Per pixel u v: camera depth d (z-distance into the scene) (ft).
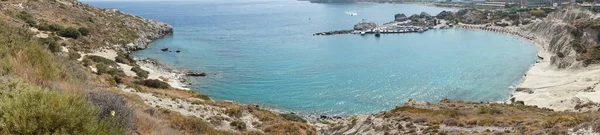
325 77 261.65
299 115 183.11
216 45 404.36
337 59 329.93
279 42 433.89
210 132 88.99
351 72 277.44
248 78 257.55
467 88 232.73
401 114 119.34
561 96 196.85
